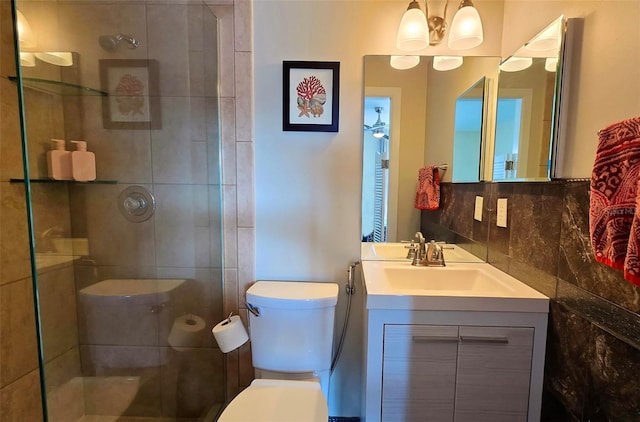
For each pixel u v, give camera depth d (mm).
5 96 1104
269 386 1232
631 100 792
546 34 1102
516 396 1142
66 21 1222
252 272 1562
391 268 1461
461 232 1560
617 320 823
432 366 1147
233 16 1439
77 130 1285
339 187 1534
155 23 1328
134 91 1342
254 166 1511
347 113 1499
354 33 1460
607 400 858
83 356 1328
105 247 1360
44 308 1165
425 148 1523
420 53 1483
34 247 1034
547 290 1114
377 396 1169
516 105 1289
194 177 1461
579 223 962
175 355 1482
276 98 1479
